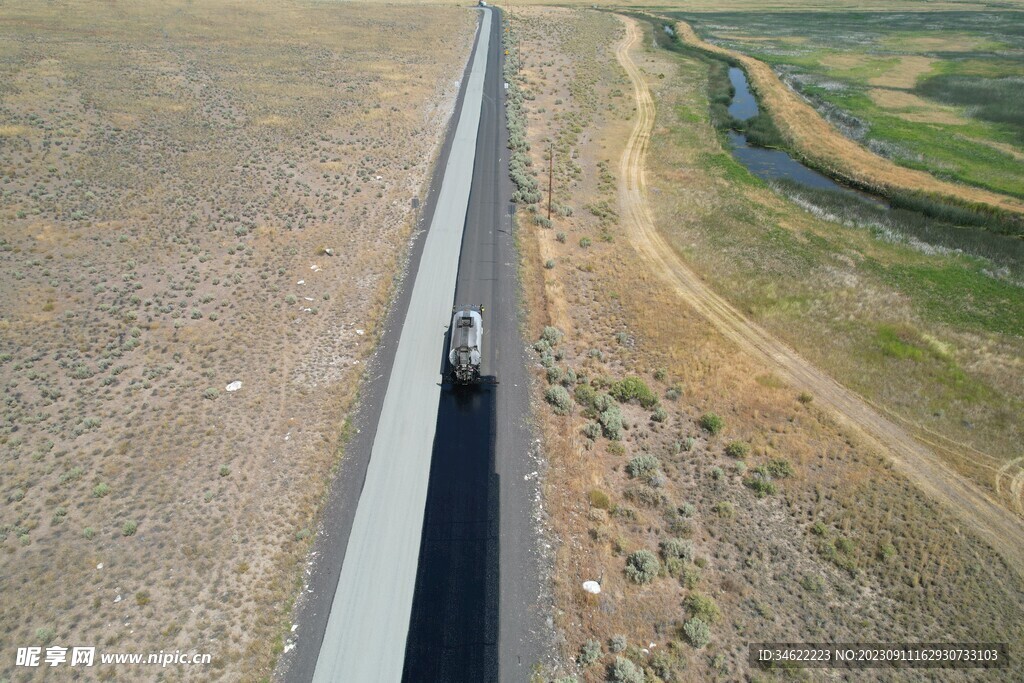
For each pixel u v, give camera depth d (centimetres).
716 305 4028
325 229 4662
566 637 2056
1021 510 2602
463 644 2020
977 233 5278
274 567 2231
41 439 2695
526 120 7212
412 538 2364
